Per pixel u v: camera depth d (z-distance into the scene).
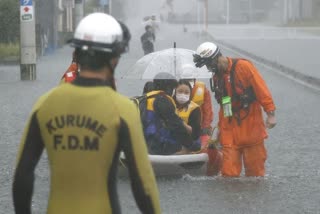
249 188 14.43
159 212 6.23
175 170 15.13
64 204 6.13
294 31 100.50
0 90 34.31
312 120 24.77
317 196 14.06
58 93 6.20
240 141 14.71
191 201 13.55
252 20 142.00
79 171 6.11
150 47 53.00
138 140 6.13
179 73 17.41
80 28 6.20
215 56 14.41
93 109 6.11
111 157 6.13
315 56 56.22
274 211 12.99
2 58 53.75
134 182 6.12
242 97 14.43
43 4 65.94
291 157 18.27
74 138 6.11
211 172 15.47
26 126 6.30
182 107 15.50
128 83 36.16
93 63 6.18
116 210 6.20
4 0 60.75
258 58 54.16
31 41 39.62
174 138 15.23
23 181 6.21
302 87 36.16
